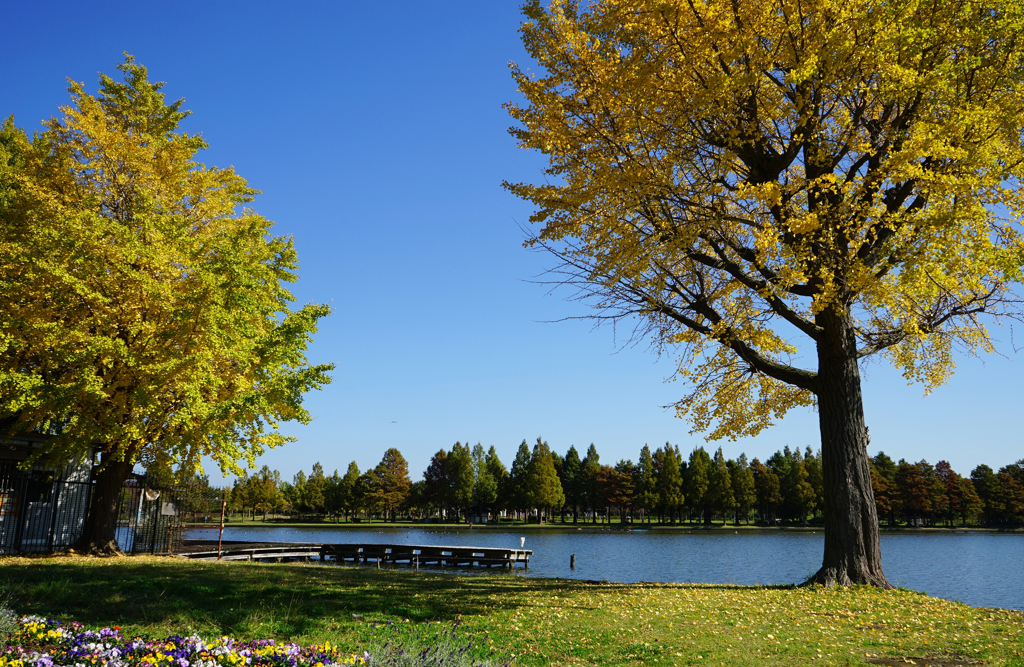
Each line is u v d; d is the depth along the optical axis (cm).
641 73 1097
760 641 827
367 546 3403
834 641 829
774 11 1075
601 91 1175
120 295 1533
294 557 3180
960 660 729
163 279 1564
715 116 1213
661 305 1366
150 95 1919
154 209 1717
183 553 2414
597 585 1370
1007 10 1022
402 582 1334
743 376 1594
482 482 9350
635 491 8950
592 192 1163
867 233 1219
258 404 1555
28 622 646
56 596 878
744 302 1396
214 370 1666
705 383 1594
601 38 1212
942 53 1114
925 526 8994
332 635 796
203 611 873
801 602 1101
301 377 1678
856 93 1208
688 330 1441
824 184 1110
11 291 1467
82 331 1475
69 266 1484
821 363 1357
